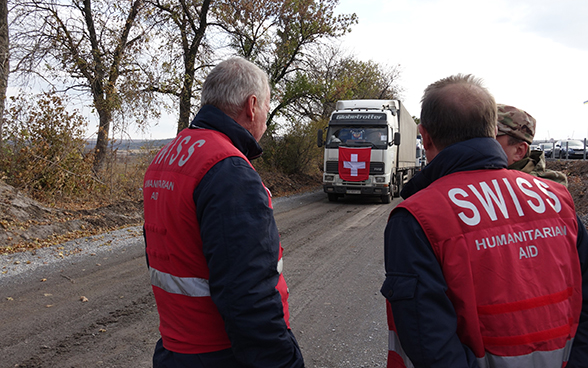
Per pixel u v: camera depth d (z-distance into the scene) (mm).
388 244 1322
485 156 1369
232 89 1549
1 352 3305
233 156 1392
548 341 1245
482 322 1224
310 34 19156
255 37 18094
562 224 1388
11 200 7980
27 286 4922
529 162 2205
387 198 14188
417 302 1176
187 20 16344
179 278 1403
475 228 1250
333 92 19641
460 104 1383
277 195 16531
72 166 10625
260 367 1288
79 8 13320
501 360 1208
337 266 6039
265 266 1301
